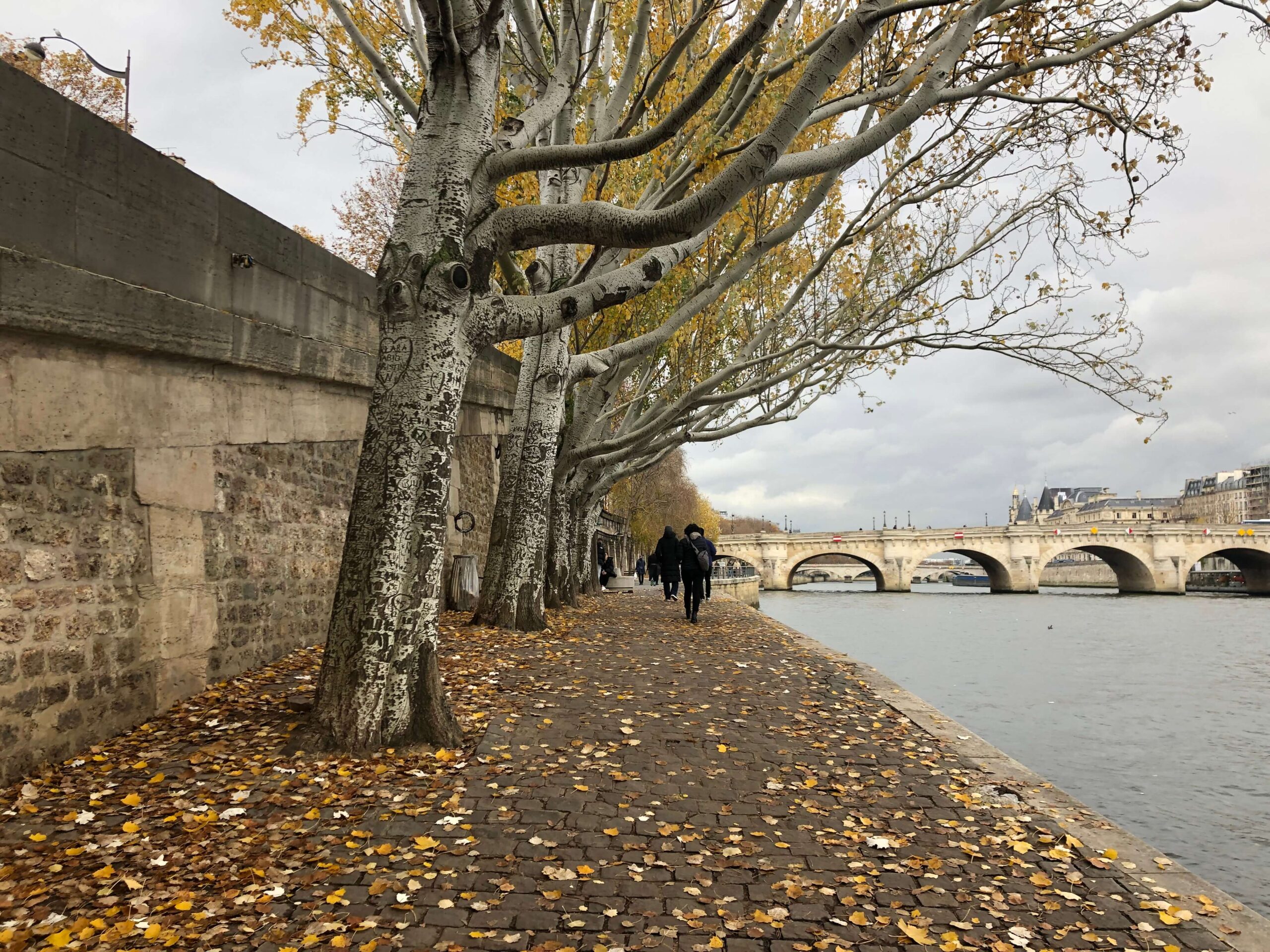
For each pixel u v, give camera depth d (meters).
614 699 7.71
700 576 15.36
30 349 5.06
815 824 4.66
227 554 7.39
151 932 3.15
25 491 5.04
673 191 9.75
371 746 5.47
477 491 15.94
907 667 28.97
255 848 4.02
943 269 12.62
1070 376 9.71
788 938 3.37
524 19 8.67
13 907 3.32
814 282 15.24
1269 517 131.38
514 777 5.23
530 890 3.71
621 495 47.75
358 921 3.35
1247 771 15.52
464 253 5.85
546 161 5.88
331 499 9.46
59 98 5.10
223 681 7.27
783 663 10.53
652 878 3.89
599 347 16.59
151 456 6.23
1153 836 11.95
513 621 12.05
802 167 6.23
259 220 7.46
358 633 5.56
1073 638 40.00
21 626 4.95
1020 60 7.15
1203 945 3.38
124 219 5.73
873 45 8.30
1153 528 84.56
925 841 4.45
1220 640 39.41
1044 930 3.48
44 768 5.01
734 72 10.16
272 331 7.71
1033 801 5.18
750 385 12.91
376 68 9.49
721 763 5.78
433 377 5.68
